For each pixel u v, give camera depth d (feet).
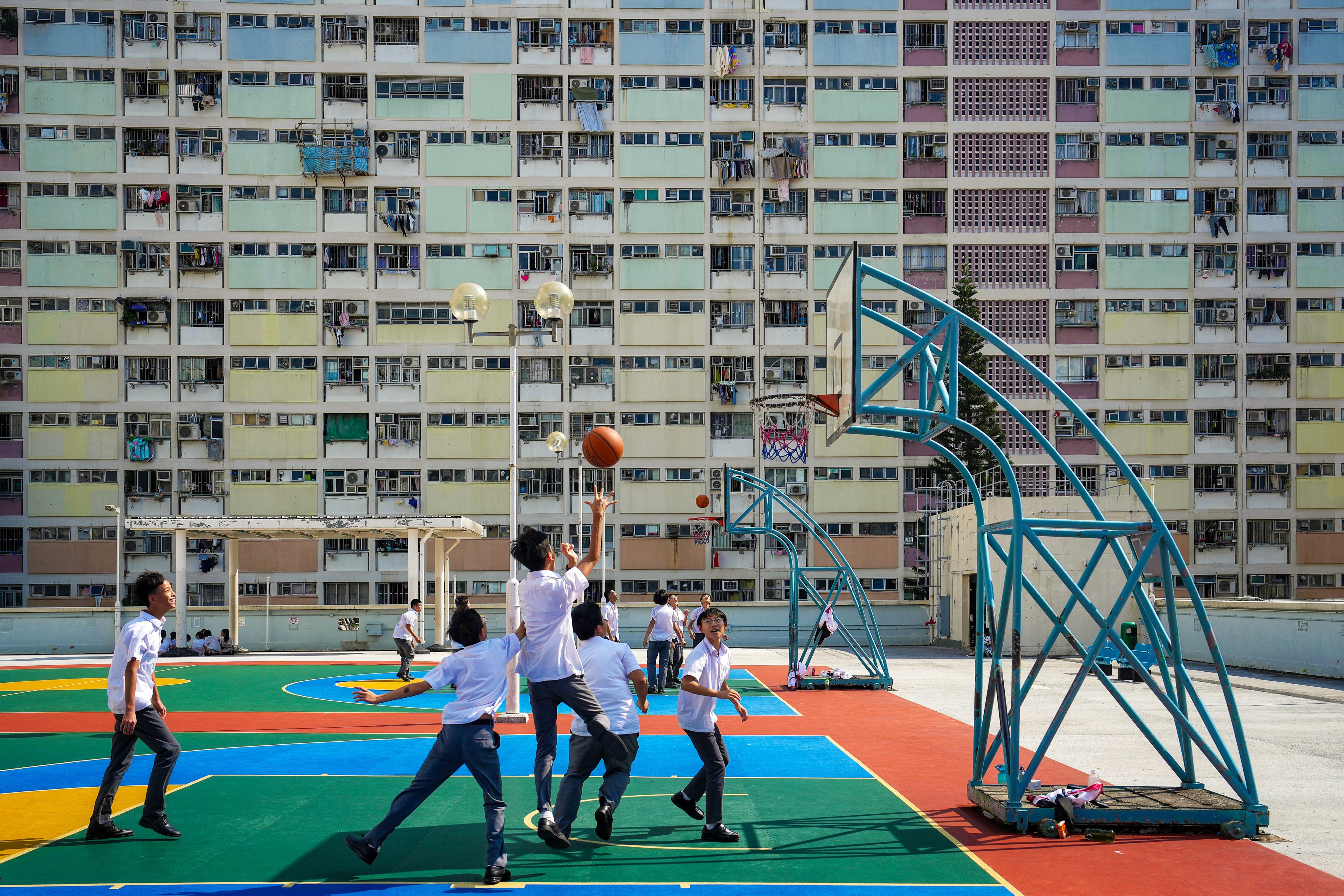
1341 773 35.53
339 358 153.89
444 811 28.89
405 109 155.74
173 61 153.99
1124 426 155.22
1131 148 157.58
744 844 25.26
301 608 109.91
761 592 153.28
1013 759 27.12
